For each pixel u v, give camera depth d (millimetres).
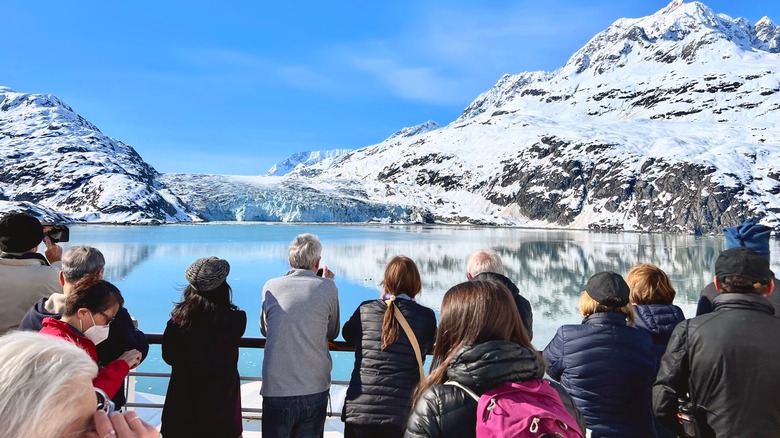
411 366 3416
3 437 1079
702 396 2672
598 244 70062
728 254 2855
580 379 3146
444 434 1826
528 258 52562
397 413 3283
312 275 3947
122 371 2867
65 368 1175
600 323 3266
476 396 1845
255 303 27391
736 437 2531
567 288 35906
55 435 1128
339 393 7277
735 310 2684
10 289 3432
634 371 3094
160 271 37500
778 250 56125
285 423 3658
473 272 3893
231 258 46094
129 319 3215
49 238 4184
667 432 3707
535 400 1770
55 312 2996
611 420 3072
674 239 82812
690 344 2727
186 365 3281
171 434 3307
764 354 2500
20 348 1191
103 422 1252
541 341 22094
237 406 3457
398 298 3611
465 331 1993
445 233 92250
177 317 3324
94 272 2977
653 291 3869
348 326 3863
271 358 3658
